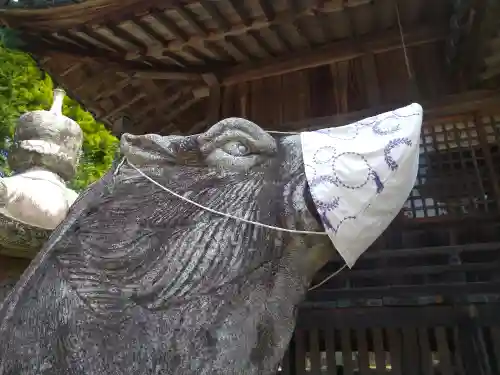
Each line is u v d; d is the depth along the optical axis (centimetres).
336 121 396
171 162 161
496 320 303
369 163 145
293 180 154
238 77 441
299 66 422
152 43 389
